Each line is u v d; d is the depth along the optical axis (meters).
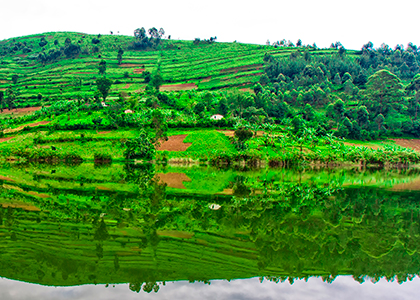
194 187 41.34
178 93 174.38
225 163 98.44
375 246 17.06
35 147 98.44
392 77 172.25
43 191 33.88
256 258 14.90
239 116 144.00
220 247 16.25
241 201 30.97
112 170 66.88
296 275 13.14
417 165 112.50
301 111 163.88
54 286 11.59
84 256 14.58
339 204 30.05
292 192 38.97
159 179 50.88
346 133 138.62
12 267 13.19
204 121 121.44
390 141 145.12
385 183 51.72
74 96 175.50
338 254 15.71
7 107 156.88
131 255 14.79
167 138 102.88
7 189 34.56
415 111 171.50
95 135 108.62
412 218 23.91
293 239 17.98
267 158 99.81
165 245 16.33
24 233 17.80
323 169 90.38
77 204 26.77
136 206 26.53
